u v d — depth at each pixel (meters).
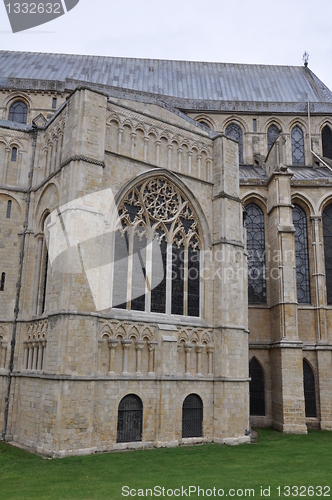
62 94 48.84
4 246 31.52
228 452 27.69
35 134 33.47
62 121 30.67
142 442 27.59
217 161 35.47
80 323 25.75
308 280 45.03
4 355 29.91
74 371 25.09
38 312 29.88
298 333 43.19
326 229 46.19
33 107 48.25
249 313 43.12
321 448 30.36
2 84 48.06
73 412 24.64
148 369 28.98
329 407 40.53
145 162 31.67
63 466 22.22
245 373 32.69
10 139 33.09
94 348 26.12
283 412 37.81
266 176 47.31
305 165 53.84
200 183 34.78
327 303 44.59
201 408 30.78
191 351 31.19
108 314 27.67
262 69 64.12
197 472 22.33
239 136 54.81
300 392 38.22
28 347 29.45
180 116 34.97
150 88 56.47
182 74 60.53
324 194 45.66
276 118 54.97
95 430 25.78
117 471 21.75
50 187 30.70
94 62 58.97
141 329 29.02
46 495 17.72
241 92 58.91
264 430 38.47
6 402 28.84
